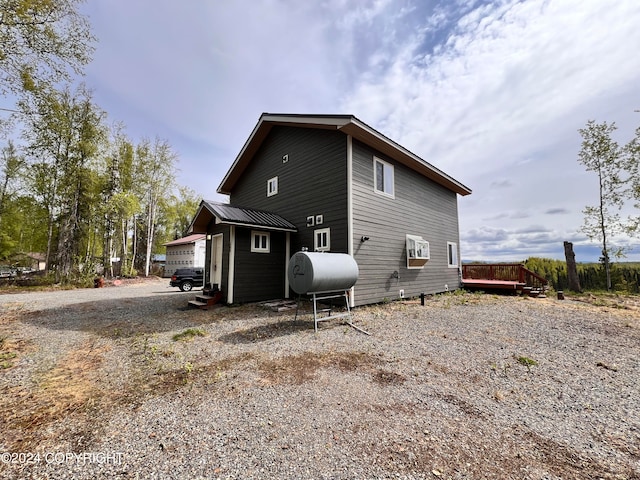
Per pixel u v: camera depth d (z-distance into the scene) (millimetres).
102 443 2145
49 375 3521
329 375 3410
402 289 9352
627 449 2055
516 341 4754
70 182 15898
